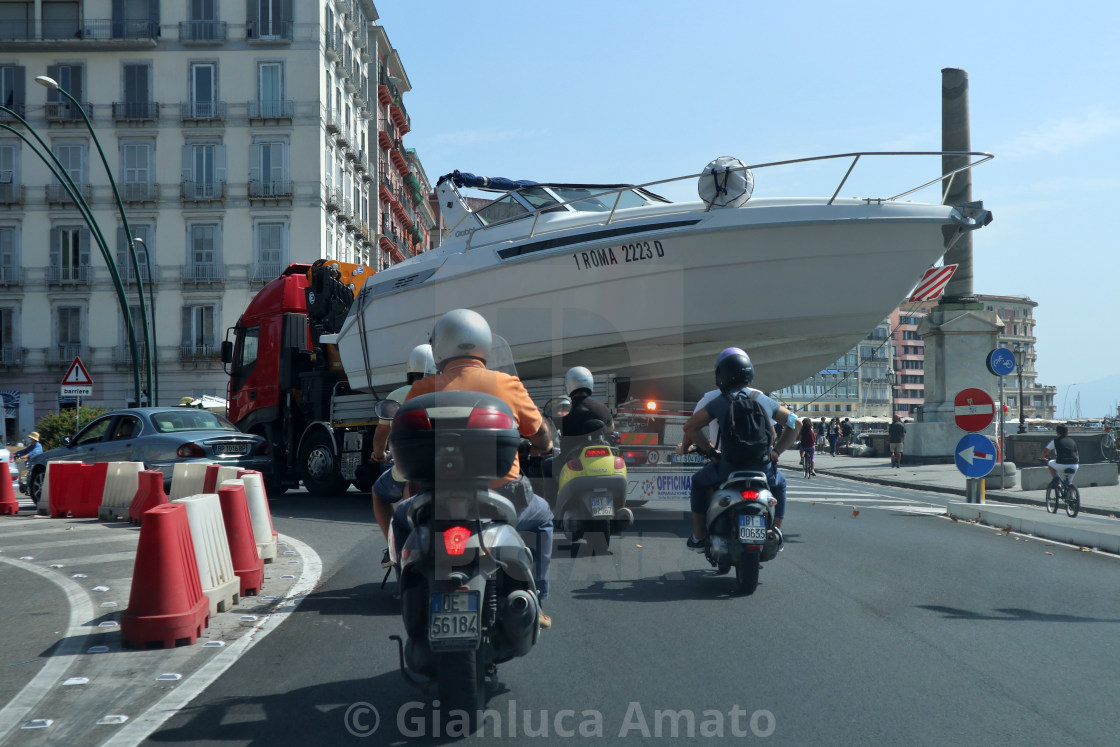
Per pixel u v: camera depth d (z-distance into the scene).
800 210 12.16
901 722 4.49
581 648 5.88
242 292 53.12
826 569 8.96
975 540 11.56
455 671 4.31
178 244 53.41
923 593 7.72
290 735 4.37
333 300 17.44
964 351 30.92
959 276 31.58
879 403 154.62
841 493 20.31
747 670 5.38
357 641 6.20
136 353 26.30
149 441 15.88
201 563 6.98
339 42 58.34
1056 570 9.09
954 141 32.59
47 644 6.25
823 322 12.59
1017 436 27.69
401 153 80.44
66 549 10.86
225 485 8.03
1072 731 4.36
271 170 53.28
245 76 53.25
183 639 6.17
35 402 53.88
